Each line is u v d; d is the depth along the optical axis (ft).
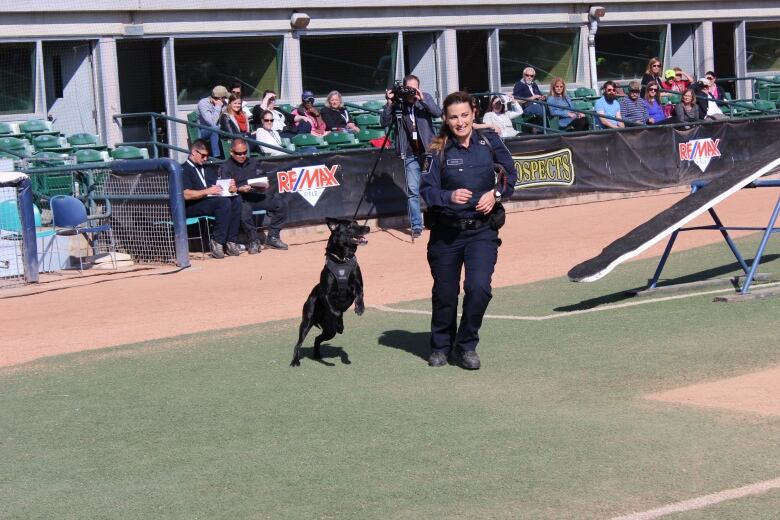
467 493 19.49
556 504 18.75
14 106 70.08
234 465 21.89
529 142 67.36
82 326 39.40
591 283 42.37
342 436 23.43
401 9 85.15
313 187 59.00
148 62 76.89
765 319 33.06
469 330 29.09
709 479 19.61
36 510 20.03
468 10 88.58
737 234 54.34
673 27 103.71
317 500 19.60
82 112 73.10
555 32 94.73
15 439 24.88
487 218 28.50
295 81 81.00
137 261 54.08
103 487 21.09
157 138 76.59
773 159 37.37
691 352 29.43
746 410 23.72
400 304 40.27
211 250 54.80
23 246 49.21
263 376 29.68
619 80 100.17
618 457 21.03
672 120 80.69
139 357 33.22
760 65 108.78
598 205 68.59
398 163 62.23
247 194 55.67
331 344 33.50
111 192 54.70
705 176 75.97
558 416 24.06
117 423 25.71
